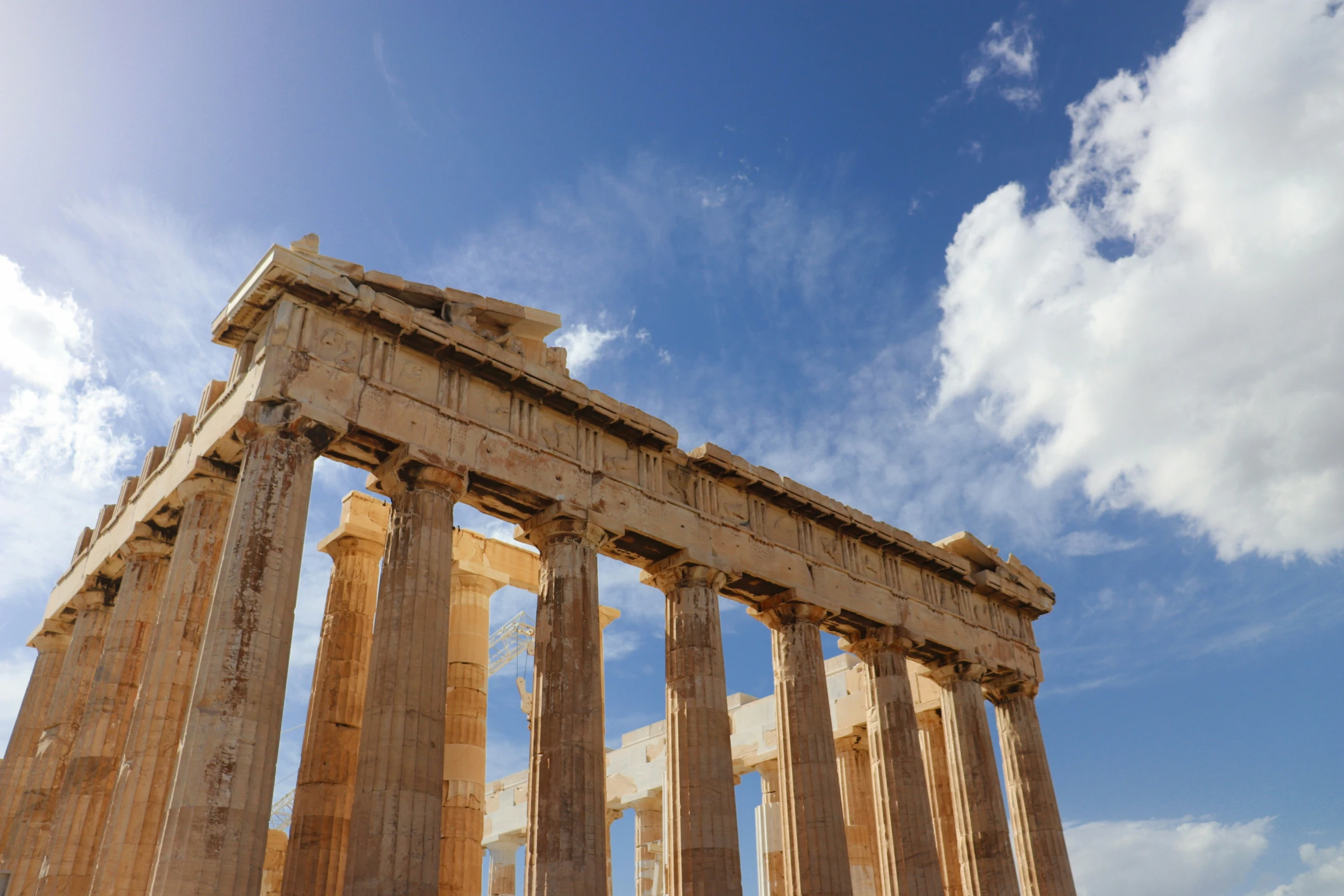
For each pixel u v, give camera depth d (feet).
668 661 101.14
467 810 103.30
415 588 80.53
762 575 108.47
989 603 139.85
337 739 93.15
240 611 69.87
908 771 113.91
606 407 98.89
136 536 93.56
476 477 88.33
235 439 81.51
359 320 85.20
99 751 85.61
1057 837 129.18
